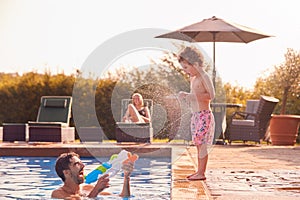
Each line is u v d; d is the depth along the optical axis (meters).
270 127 12.45
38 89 15.23
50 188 5.43
